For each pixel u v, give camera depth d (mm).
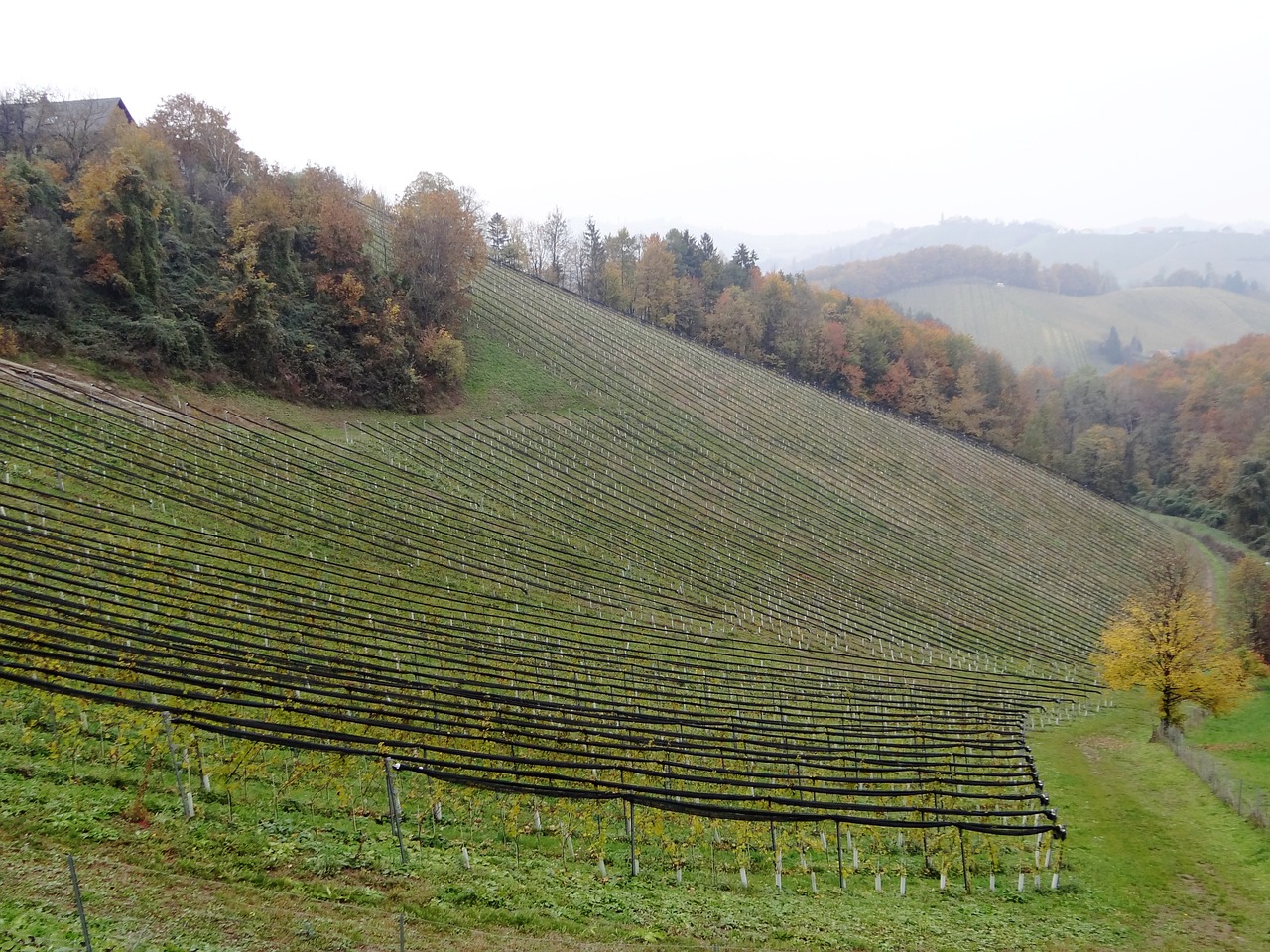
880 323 147000
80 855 18297
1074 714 54031
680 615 57531
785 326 135125
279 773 25438
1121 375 155375
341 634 40031
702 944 20594
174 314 68000
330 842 21750
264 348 69500
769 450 92250
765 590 65250
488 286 109062
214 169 92062
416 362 80125
